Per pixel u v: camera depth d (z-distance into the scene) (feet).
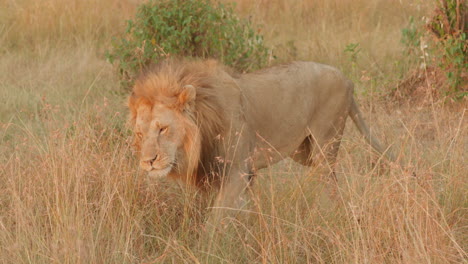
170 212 32.19
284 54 62.13
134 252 28.27
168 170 27.14
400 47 62.34
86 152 32.71
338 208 30.35
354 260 24.81
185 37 49.73
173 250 28.04
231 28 52.60
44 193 29.63
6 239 27.66
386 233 26.63
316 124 34.73
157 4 51.37
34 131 43.83
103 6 77.56
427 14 59.36
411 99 49.80
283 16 76.89
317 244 26.96
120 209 29.89
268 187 32.94
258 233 28.48
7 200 32.63
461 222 30.14
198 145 27.84
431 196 28.48
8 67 62.54
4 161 37.73
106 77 58.59
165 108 27.14
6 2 76.89
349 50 56.59
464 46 47.70
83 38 71.31
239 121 29.43
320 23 74.28
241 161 29.66
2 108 50.11
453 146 35.22
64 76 59.00
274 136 32.63
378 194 27.94
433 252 24.63
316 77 34.19
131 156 34.19
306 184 32.55
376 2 77.61
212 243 27.71
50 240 27.84
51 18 72.79
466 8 49.37
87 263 26.13
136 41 51.26
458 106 46.24
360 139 37.60
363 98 48.62
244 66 52.42
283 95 32.50
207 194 31.24
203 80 28.58
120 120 40.88
